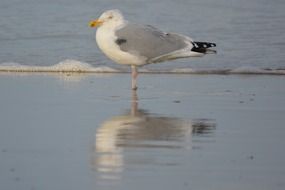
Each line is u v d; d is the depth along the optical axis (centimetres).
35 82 1731
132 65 1705
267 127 1255
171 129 1237
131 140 1157
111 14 1689
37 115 1346
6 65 1959
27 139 1162
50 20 2539
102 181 950
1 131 1216
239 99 1524
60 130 1225
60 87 1664
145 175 976
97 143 1138
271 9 2723
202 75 1869
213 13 2664
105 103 1473
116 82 1752
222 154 1079
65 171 992
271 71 1914
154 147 1116
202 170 1000
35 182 948
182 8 2736
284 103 1477
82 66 1939
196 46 1706
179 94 1588
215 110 1404
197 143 1142
